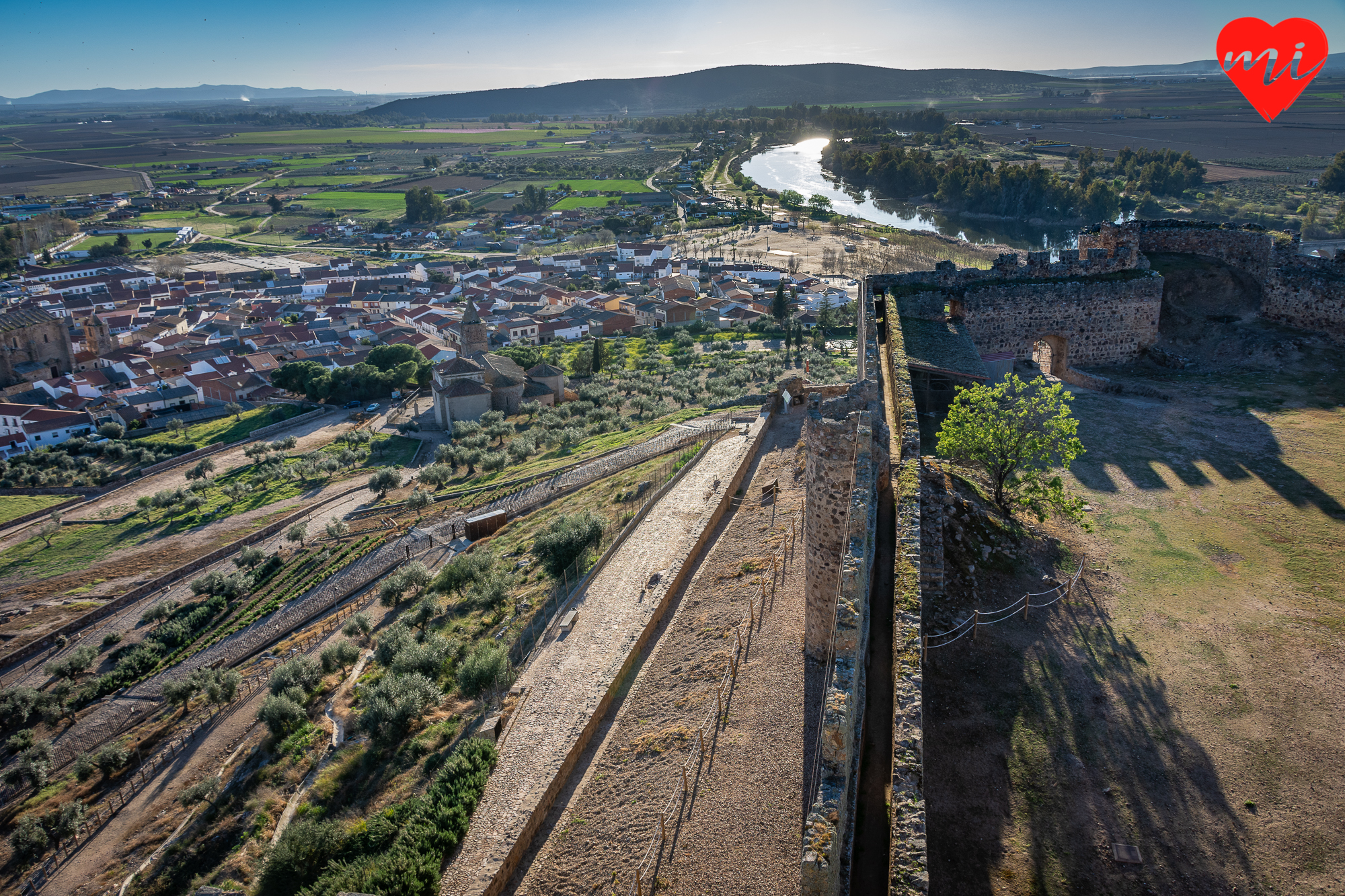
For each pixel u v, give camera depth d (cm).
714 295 19475
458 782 2559
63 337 16312
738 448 5353
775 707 2398
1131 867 1538
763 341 15275
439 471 8425
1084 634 2162
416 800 2747
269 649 5441
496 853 2130
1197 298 4447
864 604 1802
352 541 7106
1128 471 3075
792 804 2075
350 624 4922
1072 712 1903
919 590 1723
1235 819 1614
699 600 3262
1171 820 1625
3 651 6250
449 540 6306
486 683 3325
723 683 2594
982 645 2119
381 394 13450
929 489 2502
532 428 10231
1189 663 2028
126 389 14150
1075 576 2403
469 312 13138
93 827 3988
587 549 4347
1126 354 4322
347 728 3772
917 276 4809
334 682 4394
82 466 10838
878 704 1802
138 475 10462
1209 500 2803
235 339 16962
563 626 3497
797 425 5303
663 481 5200
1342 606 2172
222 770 4034
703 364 13275
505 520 6291
